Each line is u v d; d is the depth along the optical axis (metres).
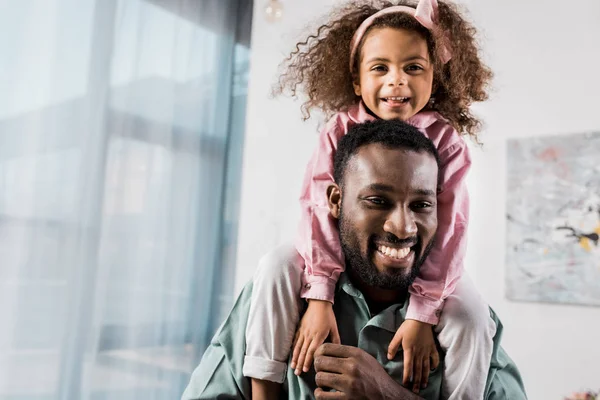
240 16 2.20
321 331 0.61
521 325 1.50
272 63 2.00
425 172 0.60
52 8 1.67
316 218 0.67
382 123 0.63
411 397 0.59
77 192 1.72
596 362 1.40
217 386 0.66
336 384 0.58
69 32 1.71
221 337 0.68
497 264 1.55
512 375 0.69
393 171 0.58
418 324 0.61
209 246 2.08
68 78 1.71
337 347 0.60
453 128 0.69
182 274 1.99
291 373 0.63
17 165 1.60
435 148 0.63
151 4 1.94
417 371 0.59
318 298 0.63
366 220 0.59
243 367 0.64
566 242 1.46
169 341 1.94
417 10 0.66
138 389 1.85
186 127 2.03
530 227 1.51
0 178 1.57
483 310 0.63
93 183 1.76
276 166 1.96
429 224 0.60
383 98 0.67
